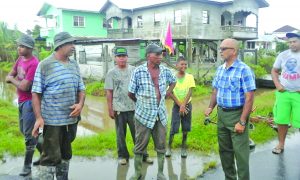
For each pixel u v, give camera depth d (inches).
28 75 173.3
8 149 235.5
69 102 159.8
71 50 158.2
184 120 219.5
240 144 153.0
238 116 153.8
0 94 666.2
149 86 170.7
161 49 170.7
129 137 267.3
